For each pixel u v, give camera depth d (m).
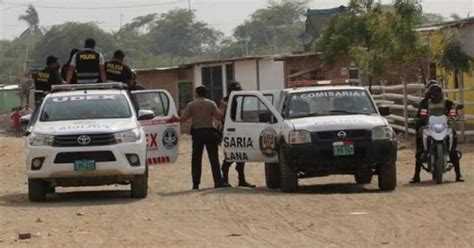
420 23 31.78
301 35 52.22
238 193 18.75
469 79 33.31
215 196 18.17
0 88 82.38
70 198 19.27
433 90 19.53
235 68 49.91
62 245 12.66
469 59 31.27
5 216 15.93
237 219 14.66
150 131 21.38
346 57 34.97
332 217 14.43
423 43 32.03
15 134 60.78
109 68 21.72
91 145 17.72
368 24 32.56
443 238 12.25
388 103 34.84
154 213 15.77
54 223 14.83
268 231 13.34
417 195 17.05
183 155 33.25
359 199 16.64
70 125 18.14
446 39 31.45
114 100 19.36
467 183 19.17
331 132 18.02
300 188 20.14
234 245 12.24
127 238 13.10
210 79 51.66
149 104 21.70
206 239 12.83
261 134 19.73
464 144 29.25
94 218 15.32
